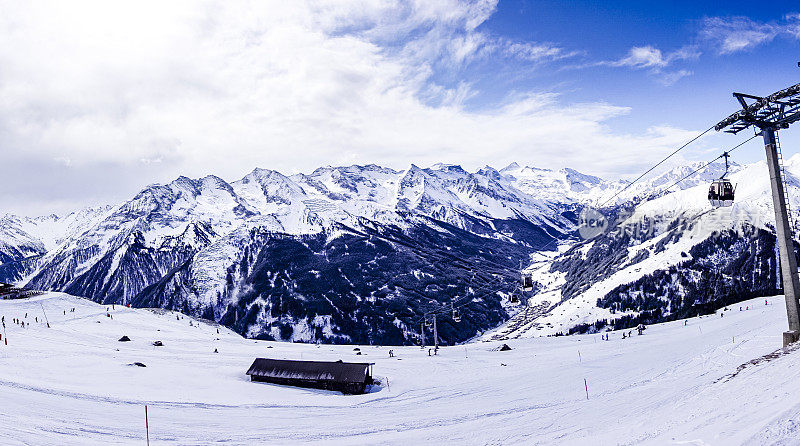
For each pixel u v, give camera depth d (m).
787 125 32.75
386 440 32.12
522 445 26.89
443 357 91.88
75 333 95.38
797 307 34.09
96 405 40.34
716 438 17.38
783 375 25.02
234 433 34.56
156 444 30.08
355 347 115.06
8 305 120.31
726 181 33.06
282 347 106.12
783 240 34.12
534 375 61.56
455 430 33.50
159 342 91.62
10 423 29.81
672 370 48.16
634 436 22.47
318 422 38.97
